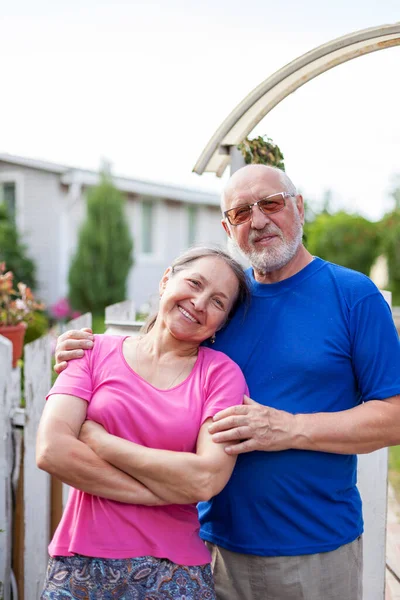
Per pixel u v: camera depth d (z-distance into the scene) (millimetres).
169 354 1863
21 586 2686
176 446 1743
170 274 1911
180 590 1693
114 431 1755
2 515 2621
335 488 1906
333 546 1888
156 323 1911
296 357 1909
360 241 15664
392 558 3434
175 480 1652
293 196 2025
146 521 1717
